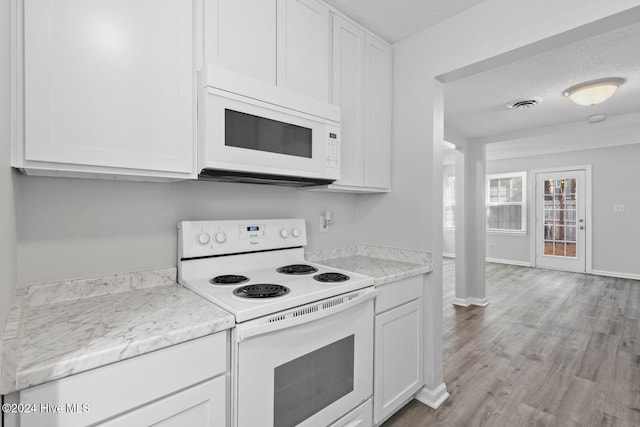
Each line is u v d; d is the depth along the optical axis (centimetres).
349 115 186
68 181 122
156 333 89
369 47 199
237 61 134
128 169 107
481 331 311
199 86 122
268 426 111
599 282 501
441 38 190
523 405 192
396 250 213
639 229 518
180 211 153
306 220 209
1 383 64
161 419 88
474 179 426
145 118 108
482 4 171
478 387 212
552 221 609
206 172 125
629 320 335
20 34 87
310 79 162
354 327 144
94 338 85
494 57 167
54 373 71
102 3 100
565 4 142
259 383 108
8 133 80
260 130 136
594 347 271
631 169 524
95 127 98
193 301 119
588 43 203
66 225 121
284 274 159
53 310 109
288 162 145
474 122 373
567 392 205
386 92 212
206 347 98
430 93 195
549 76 254
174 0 115
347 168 185
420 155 201
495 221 689
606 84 258
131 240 137
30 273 113
